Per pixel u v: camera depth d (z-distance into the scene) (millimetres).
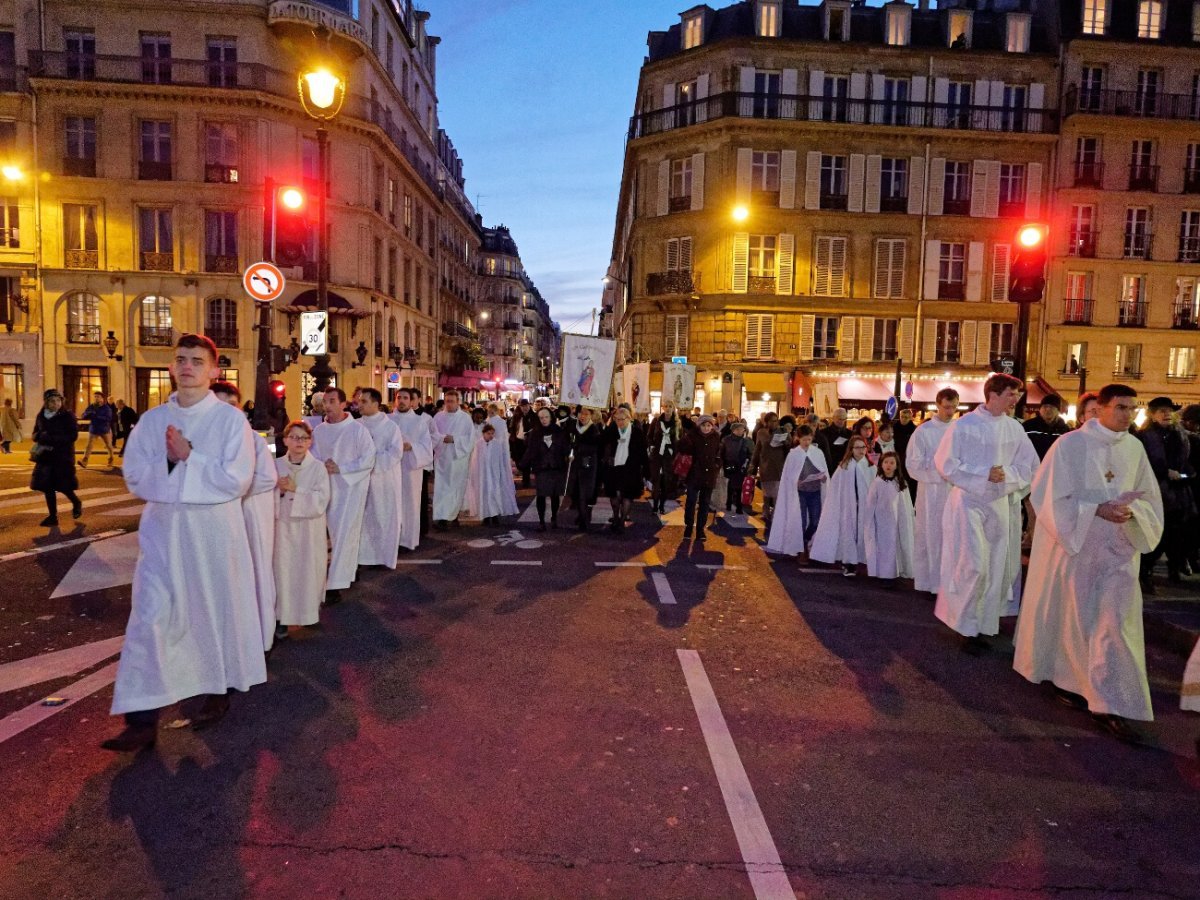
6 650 5242
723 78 30406
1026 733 4281
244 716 4227
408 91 38250
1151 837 3256
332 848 3012
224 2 28594
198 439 3934
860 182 30672
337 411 6828
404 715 4285
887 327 31141
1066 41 30938
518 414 17828
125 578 7230
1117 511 4219
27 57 28141
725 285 30547
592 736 4070
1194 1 31812
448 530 10516
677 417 13750
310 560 5586
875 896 2816
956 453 5688
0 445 20922
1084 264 31547
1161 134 31328
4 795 3355
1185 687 4035
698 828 3223
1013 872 2984
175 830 3109
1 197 28656
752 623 6309
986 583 5629
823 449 10906
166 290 29203
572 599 6883
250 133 29000
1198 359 32125
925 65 30781
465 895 2752
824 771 3762
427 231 42719
